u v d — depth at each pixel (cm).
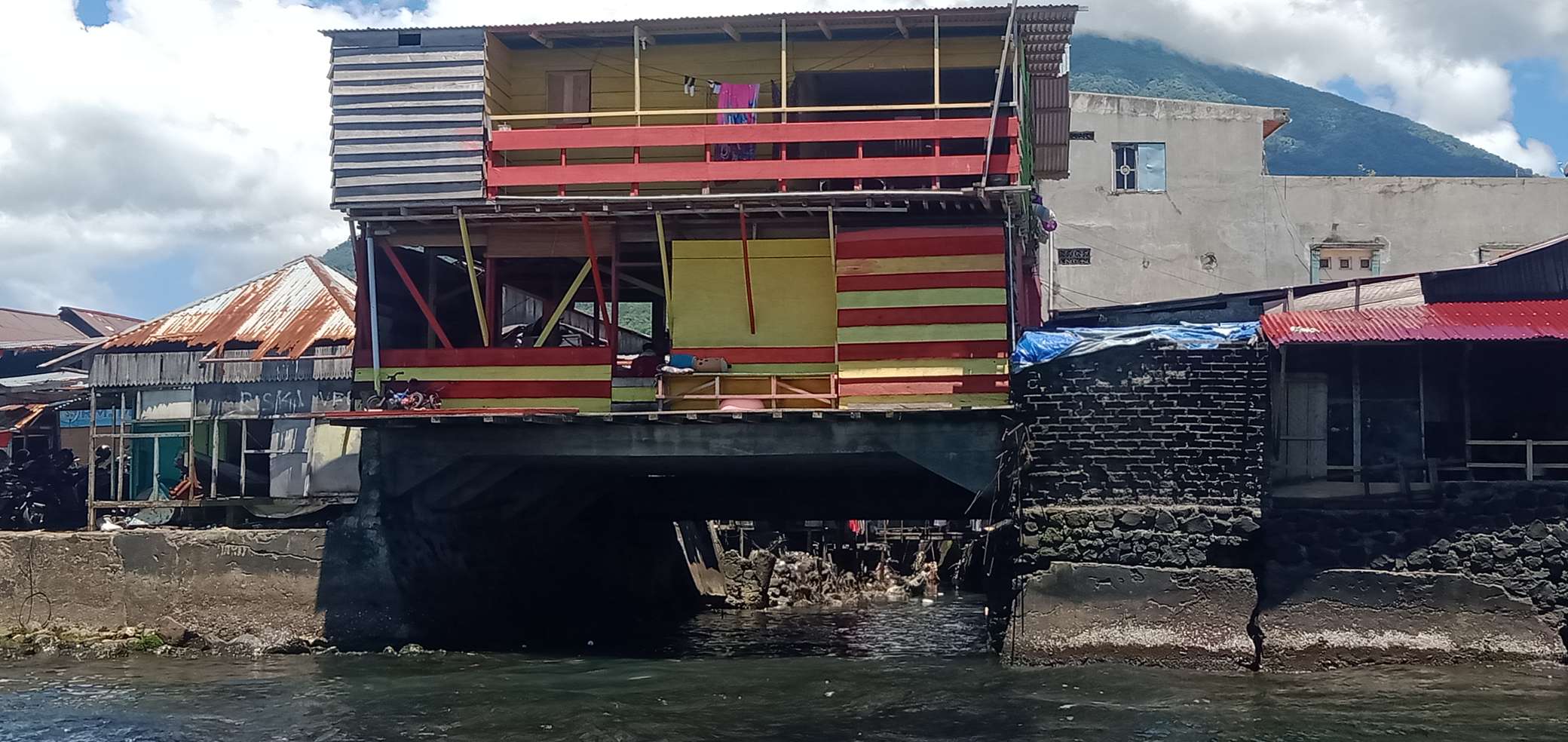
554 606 2966
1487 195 3712
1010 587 2220
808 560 4431
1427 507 2070
